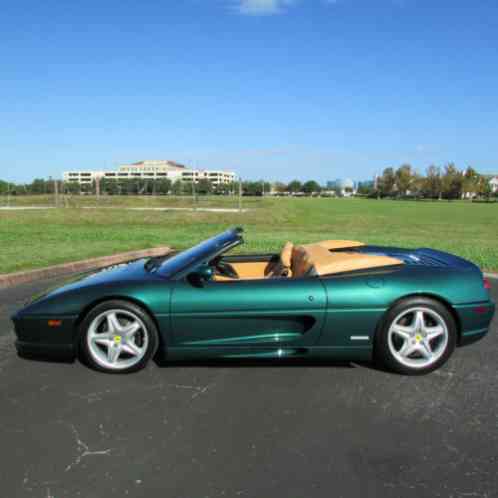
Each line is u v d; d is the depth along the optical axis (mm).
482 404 3047
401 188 127625
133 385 3348
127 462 2416
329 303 3336
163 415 2916
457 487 2199
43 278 7680
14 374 3553
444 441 2604
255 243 12188
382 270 3535
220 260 4582
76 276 4168
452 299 3393
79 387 3320
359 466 2369
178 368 3639
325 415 2904
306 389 3273
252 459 2436
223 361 3775
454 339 3461
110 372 3531
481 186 112750
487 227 22609
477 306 3434
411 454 2477
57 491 2184
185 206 45094
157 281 3469
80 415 2920
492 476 2283
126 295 3377
